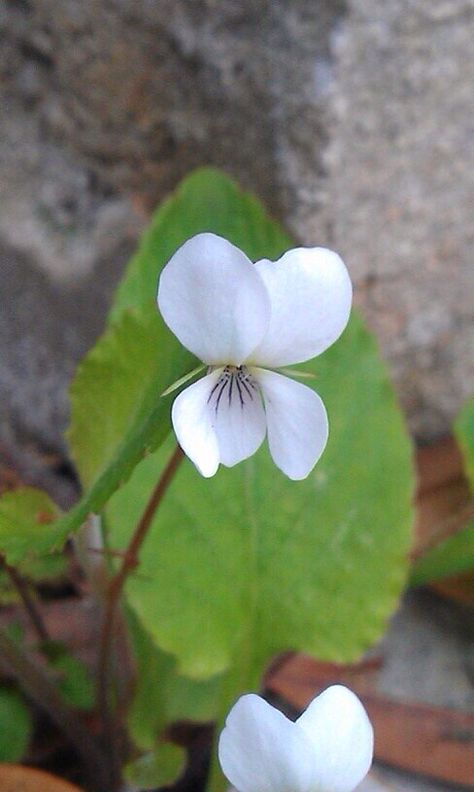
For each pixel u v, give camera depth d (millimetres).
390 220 106
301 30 93
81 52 106
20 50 110
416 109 100
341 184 100
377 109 98
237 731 54
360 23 92
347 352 95
